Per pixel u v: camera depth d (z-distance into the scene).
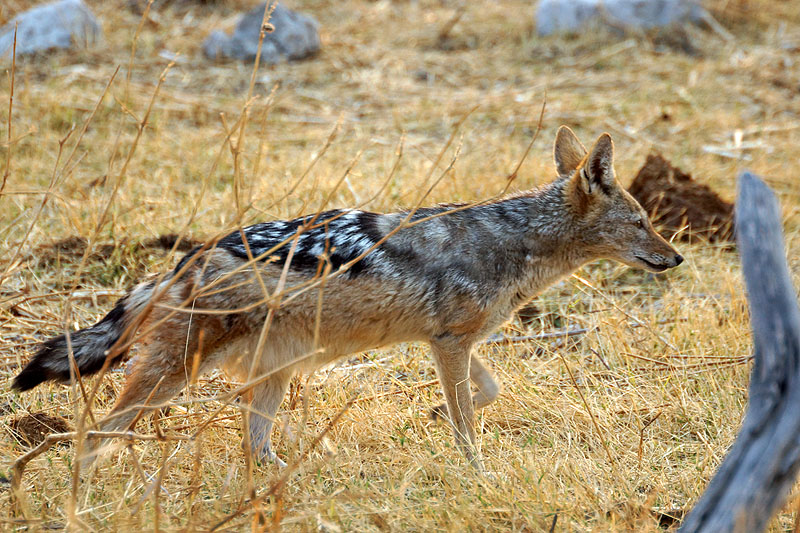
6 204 16.41
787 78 27.22
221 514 8.60
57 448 10.04
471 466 9.77
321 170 18.70
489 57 28.98
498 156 20.58
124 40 27.31
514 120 23.73
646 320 13.74
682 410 11.20
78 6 26.61
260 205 16.62
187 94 24.34
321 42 29.17
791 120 24.27
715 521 6.65
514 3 34.25
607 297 14.30
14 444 10.03
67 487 8.96
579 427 10.86
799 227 17.44
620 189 11.20
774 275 6.56
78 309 13.53
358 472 9.63
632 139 22.77
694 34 30.44
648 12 30.48
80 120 21.39
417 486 9.48
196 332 9.54
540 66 28.34
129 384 9.52
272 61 27.22
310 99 24.97
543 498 8.95
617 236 11.24
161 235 15.75
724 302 14.41
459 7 33.75
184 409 10.87
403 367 12.53
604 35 29.95
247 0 32.19
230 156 19.77
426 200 16.80
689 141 22.44
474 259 10.55
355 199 16.61
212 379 11.85
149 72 25.52
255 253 9.79
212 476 9.55
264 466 9.94
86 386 11.12
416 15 33.00
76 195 17.36
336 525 8.22
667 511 9.05
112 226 15.40
